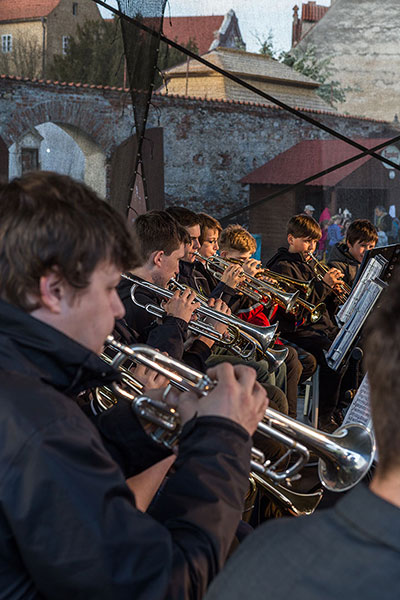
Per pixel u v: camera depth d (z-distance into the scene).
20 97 4.50
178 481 1.12
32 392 1.02
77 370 1.09
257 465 1.51
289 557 0.71
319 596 0.66
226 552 1.09
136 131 4.27
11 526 0.97
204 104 5.00
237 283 4.00
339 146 5.33
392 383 0.72
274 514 2.40
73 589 0.97
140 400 1.40
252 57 4.96
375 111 5.20
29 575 1.01
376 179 5.67
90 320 1.10
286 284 4.54
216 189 5.20
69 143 4.61
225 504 1.10
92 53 4.48
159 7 4.03
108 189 4.55
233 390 1.20
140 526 1.01
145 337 2.82
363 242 4.97
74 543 0.96
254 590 0.71
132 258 1.14
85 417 1.08
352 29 5.02
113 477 1.02
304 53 5.04
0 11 4.52
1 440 0.98
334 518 0.72
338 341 3.24
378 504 0.69
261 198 5.32
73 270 1.05
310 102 5.18
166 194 5.02
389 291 0.79
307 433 1.53
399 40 5.04
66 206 1.06
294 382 3.97
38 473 0.96
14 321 1.06
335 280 4.59
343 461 1.54
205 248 4.43
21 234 1.04
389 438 0.72
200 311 3.02
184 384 1.53
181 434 1.20
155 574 0.99
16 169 4.54
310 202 5.66
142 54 4.11
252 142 5.19
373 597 0.64
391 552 0.66
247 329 3.10
